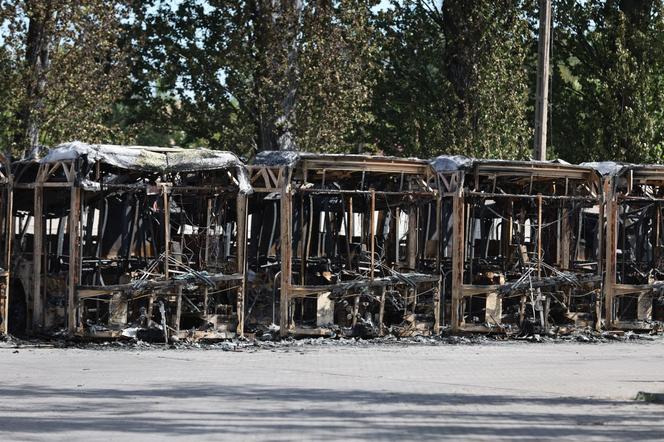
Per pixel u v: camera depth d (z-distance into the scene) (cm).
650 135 10181
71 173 5369
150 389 3797
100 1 8169
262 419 3116
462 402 3506
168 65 9731
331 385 3969
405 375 4334
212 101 9681
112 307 5438
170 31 9762
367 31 9294
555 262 6438
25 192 5947
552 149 11019
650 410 3338
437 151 9781
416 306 6134
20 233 5988
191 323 5744
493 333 6100
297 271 6131
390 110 10712
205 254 5747
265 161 5797
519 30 9494
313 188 5841
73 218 5369
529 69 11112
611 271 6381
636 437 2836
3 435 2816
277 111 9175
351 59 9275
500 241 6544
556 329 6194
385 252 6150
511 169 6034
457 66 9538
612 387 3959
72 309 5388
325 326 5803
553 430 2938
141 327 5469
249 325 5962
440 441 2753
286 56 9138
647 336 6281
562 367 4697
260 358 4978
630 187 6384
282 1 9144
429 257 6341
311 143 9181
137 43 9588
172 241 5750
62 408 3322
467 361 4941
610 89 10275
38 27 8025
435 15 10475
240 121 9581
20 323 5825
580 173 6219
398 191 6053
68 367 4512
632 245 6738
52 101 8081
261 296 6044
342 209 6150
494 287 6053
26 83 7969
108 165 5666
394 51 10562
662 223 6631
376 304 5925
